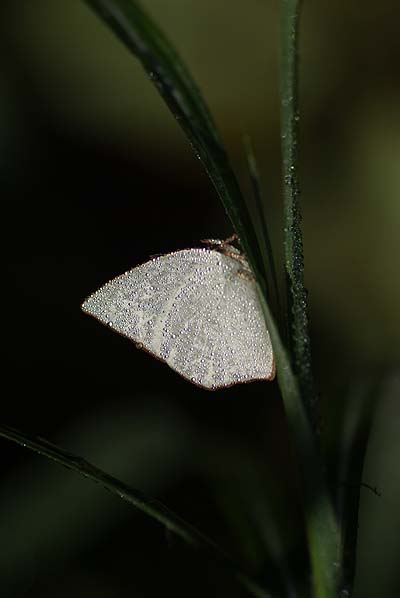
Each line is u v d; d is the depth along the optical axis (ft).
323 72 1.20
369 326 1.17
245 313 0.85
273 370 0.85
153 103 1.18
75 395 1.19
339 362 1.17
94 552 1.06
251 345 0.85
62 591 1.03
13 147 1.17
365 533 0.96
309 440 0.74
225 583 1.04
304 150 1.21
